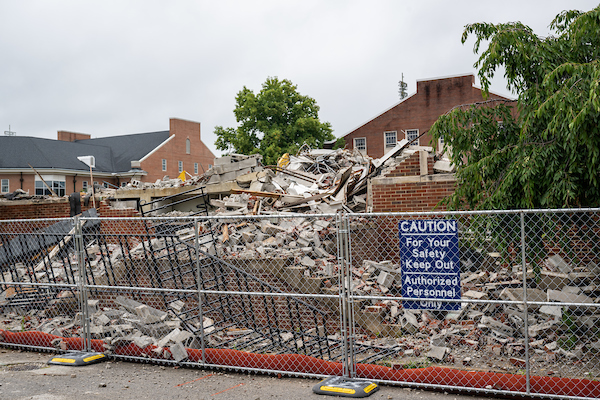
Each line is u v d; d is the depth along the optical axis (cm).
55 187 5288
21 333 810
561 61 697
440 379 562
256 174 1552
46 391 595
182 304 876
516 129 733
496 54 689
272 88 4259
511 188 691
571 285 752
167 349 696
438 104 3975
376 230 1082
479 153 750
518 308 746
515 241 721
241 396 566
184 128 6419
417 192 1059
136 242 1252
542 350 658
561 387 518
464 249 896
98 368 690
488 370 603
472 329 730
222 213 1298
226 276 951
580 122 573
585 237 777
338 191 1316
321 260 966
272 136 4100
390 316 827
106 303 1016
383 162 1353
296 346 729
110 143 6394
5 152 5262
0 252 1169
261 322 924
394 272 920
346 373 595
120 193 1809
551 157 653
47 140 5606
